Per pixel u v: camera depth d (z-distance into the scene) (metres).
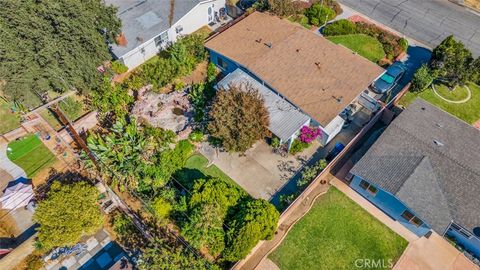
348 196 33.38
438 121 35.28
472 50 46.00
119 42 40.97
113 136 33.81
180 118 37.78
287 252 30.09
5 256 28.06
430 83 41.22
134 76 41.03
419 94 41.53
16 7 30.98
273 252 30.06
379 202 32.12
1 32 31.19
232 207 29.53
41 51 32.69
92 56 36.66
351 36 47.78
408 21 49.94
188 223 28.05
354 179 32.72
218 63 43.28
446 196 29.92
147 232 30.45
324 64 39.25
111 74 40.06
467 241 29.83
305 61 39.53
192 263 27.39
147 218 31.39
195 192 29.62
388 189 30.05
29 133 37.12
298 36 42.31
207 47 41.91
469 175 30.66
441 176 30.94
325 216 32.12
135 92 40.09
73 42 34.16
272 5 46.59
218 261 28.58
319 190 33.78
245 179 34.31
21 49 32.66
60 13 32.53
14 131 36.59
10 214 31.67
